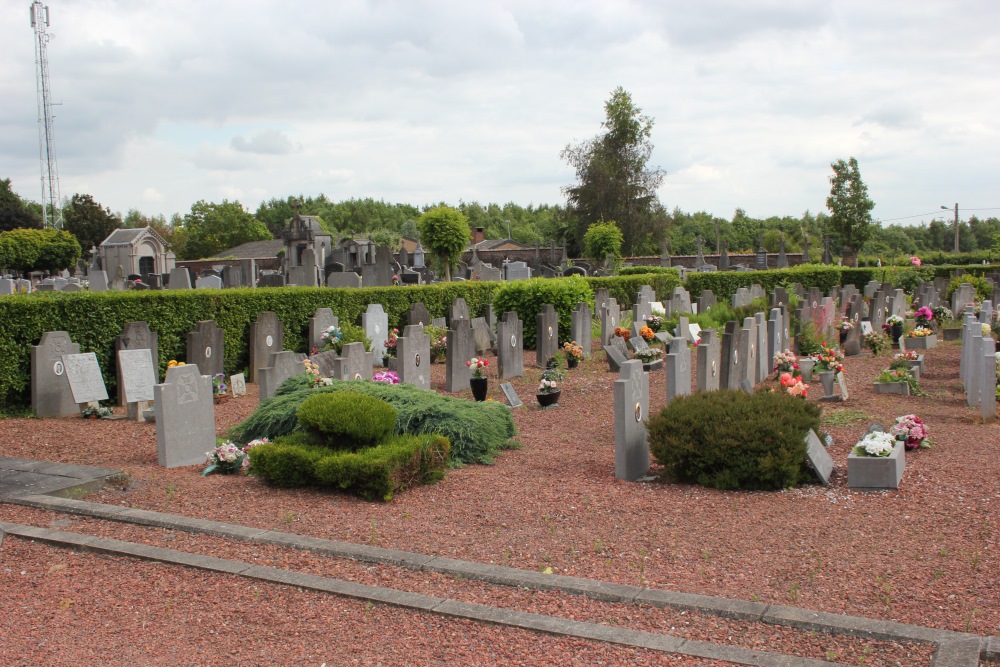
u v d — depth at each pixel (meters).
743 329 13.88
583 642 4.78
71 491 7.94
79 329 13.66
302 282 31.33
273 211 112.62
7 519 7.23
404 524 7.09
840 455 9.48
